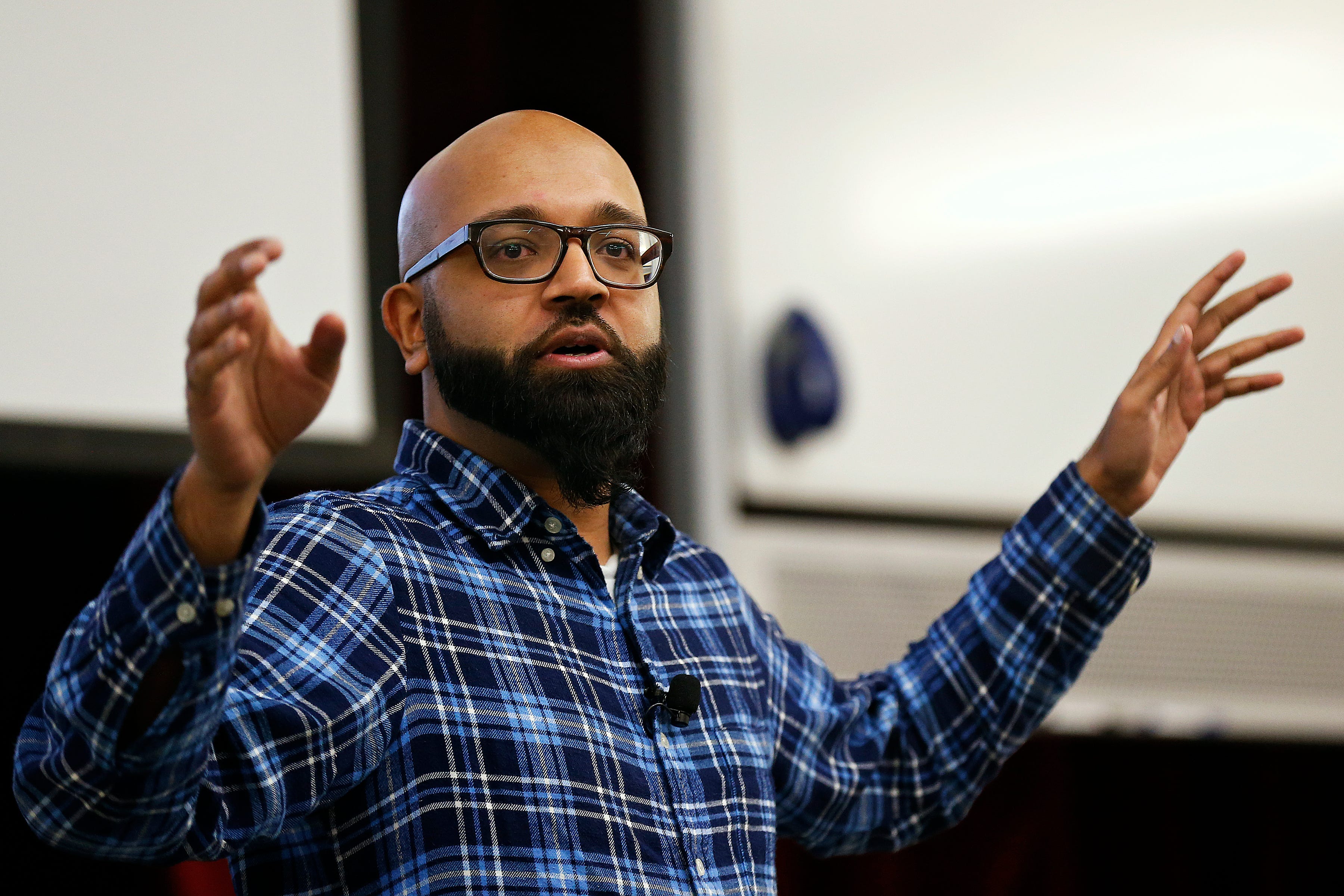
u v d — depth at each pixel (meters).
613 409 4.70
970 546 10.22
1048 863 9.99
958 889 9.76
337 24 8.93
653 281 4.95
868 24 10.55
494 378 4.68
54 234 7.88
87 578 7.99
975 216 10.62
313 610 4.13
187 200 8.29
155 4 8.32
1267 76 11.55
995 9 10.94
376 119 9.00
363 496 4.69
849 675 9.73
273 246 3.27
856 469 10.03
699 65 10.05
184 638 3.38
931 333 10.37
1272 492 11.09
